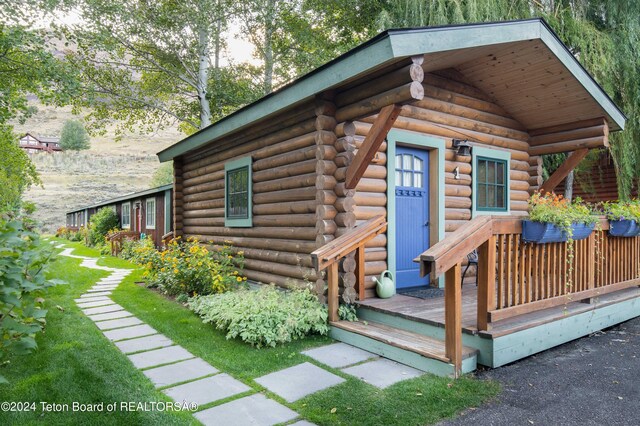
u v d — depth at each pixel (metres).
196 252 6.44
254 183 6.18
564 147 6.25
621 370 3.33
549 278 3.86
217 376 3.23
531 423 2.47
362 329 3.96
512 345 3.40
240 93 13.41
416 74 3.48
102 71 12.61
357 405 2.68
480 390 2.89
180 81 13.48
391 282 4.67
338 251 4.12
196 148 7.82
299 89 4.52
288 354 3.73
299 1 12.45
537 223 3.46
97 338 4.13
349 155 4.45
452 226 5.53
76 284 7.51
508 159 6.29
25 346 2.82
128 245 12.50
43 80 8.51
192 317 5.04
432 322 3.65
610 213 4.71
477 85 5.66
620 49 8.55
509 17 8.77
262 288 5.13
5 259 2.64
